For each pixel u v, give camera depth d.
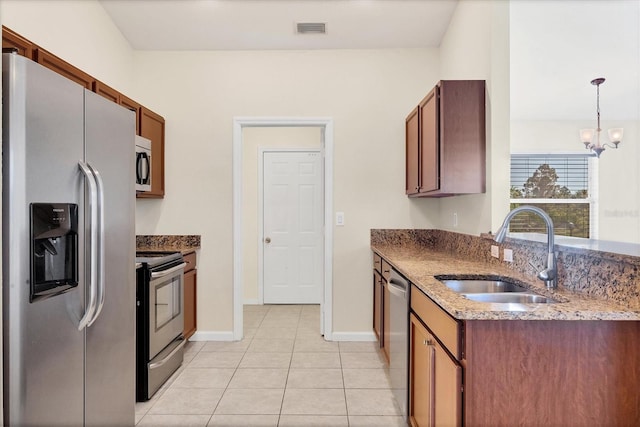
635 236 4.59
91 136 1.59
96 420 1.65
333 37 3.36
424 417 1.75
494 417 1.27
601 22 2.69
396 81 3.52
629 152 4.69
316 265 4.88
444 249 3.20
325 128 3.55
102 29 3.03
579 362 1.26
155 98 3.54
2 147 1.23
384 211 3.53
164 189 3.52
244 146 4.84
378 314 3.20
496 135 2.32
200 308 3.54
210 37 3.36
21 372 1.24
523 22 2.71
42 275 1.37
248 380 2.69
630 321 1.25
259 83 3.54
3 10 2.17
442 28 3.25
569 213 4.74
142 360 2.41
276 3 2.94
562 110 4.54
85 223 1.53
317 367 2.91
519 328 1.26
